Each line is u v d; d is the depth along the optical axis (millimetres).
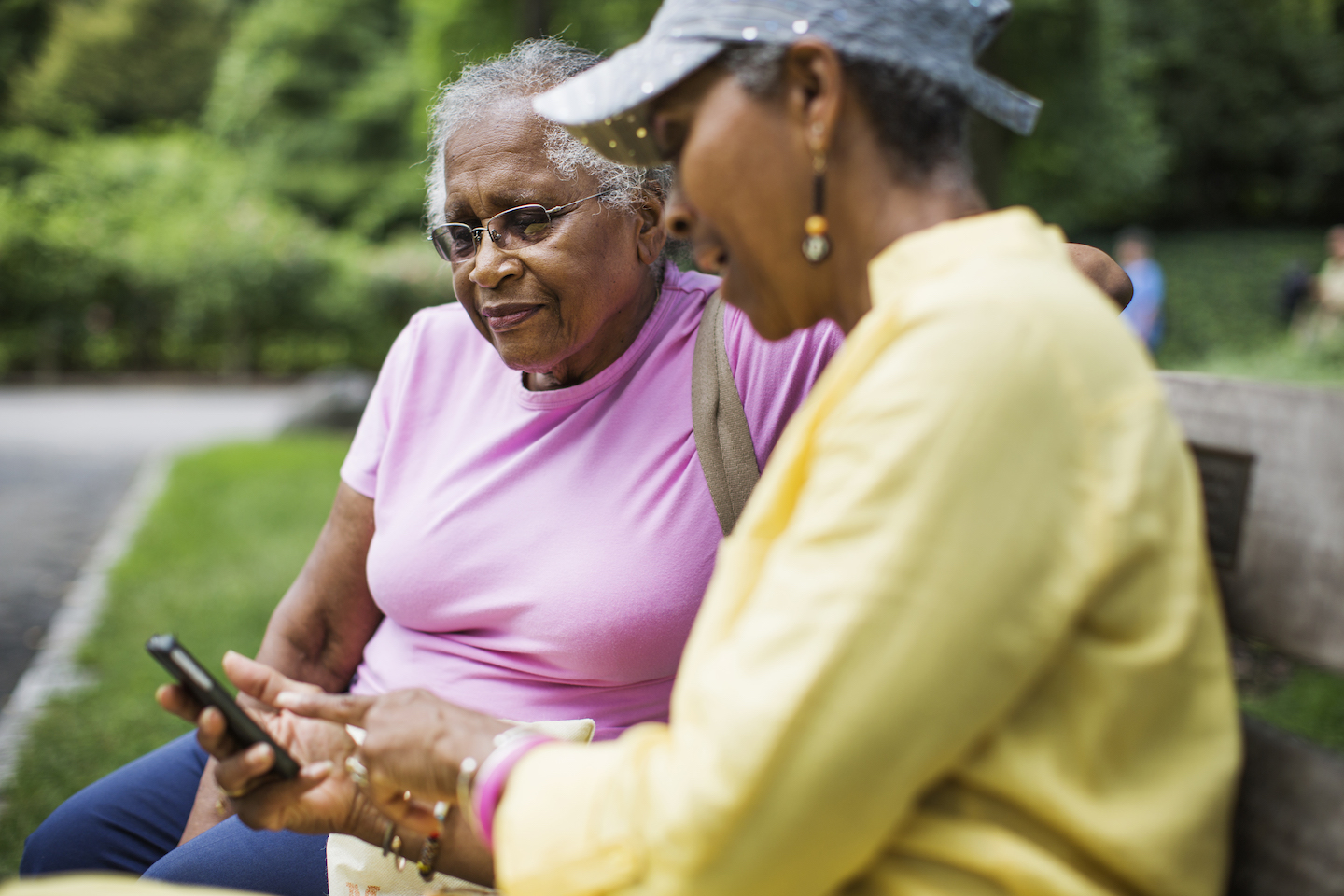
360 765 1030
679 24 929
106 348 18469
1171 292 22016
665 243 1529
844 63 892
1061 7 10555
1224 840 831
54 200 19391
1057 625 753
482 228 1444
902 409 771
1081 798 789
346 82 28188
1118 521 760
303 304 19219
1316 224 27141
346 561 1637
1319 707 3162
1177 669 799
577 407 1491
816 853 750
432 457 1569
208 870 1284
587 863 836
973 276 823
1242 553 1023
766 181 924
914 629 730
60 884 987
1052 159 13711
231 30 34625
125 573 5020
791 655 752
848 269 947
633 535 1397
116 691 3432
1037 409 764
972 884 797
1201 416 1071
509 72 1468
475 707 1436
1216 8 25703
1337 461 945
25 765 2844
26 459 9938
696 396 1443
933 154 919
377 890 1209
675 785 788
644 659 1384
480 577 1435
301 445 9992
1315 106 26641
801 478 858
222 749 1012
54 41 33219
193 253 18609
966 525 741
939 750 744
